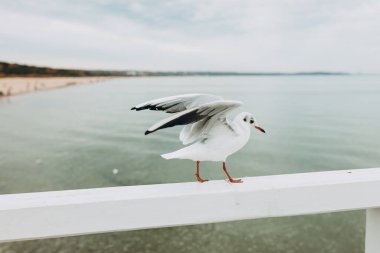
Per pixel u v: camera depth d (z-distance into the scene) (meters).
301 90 52.31
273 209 1.80
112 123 22.86
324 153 15.95
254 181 1.87
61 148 16.44
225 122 2.08
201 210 1.74
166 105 2.03
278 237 7.79
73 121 24.19
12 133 20.38
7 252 7.08
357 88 55.31
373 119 24.92
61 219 1.62
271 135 19.47
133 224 1.69
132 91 42.62
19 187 11.70
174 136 18.41
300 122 24.16
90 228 1.66
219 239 7.71
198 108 1.88
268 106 32.97
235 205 1.77
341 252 7.14
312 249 7.30
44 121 24.45
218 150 2.06
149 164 13.51
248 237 7.79
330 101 37.66
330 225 8.24
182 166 13.16
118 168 13.08
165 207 1.70
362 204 1.84
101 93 40.03
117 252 7.24
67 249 7.20
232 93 47.81
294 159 15.17
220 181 1.90
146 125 22.12
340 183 1.81
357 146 17.30
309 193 1.80
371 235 1.92
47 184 11.90
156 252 7.22
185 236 7.80
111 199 1.65
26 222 1.60
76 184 11.88
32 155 15.24
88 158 14.52
